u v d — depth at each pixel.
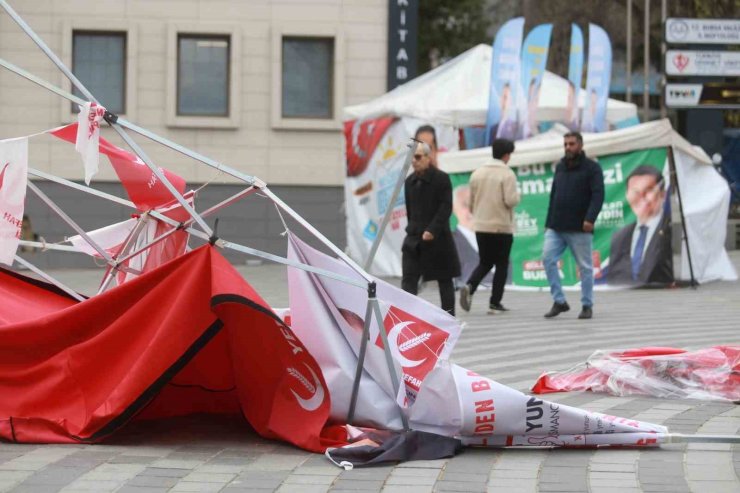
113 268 8.85
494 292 16.56
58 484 6.40
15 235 8.24
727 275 21.86
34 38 7.74
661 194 20.28
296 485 6.45
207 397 8.42
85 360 7.57
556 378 9.88
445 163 20.91
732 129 33.75
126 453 7.23
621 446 7.39
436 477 6.64
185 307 7.33
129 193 8.84
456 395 7.25
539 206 20.42
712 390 9.39
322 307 7.67
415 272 13.87
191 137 28.05
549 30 21.62
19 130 27.31
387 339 7.48
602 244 20.42
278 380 7.54
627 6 38.72
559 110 22.33
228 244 7.43
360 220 22.48
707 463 6.93
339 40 28.20
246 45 28.14
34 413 7.62
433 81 23.08
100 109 7.68
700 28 28.39
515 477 6.63
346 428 7.52
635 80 40.81
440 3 43.22
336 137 28.44
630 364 9.65
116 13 27.69
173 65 27.88
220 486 6.41
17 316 8.13
